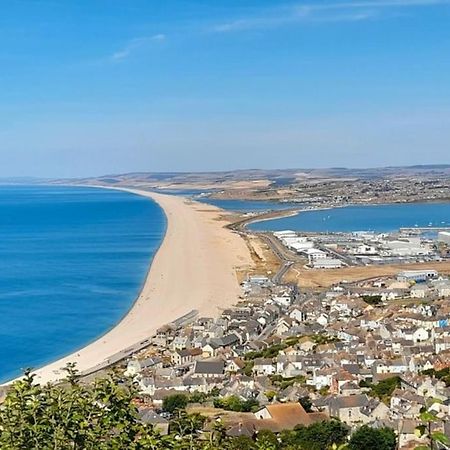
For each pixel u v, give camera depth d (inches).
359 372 6284.5
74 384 1620.3
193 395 5821.9
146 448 1422.2
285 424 4616.1
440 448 1492.4
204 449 1558.8
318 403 5216.5
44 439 1428.4
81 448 1428.4
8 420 1446.9
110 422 1457.9
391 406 5059.1
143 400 5654.5
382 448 4079.7
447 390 5211.6
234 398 5482.3
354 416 4899.1
